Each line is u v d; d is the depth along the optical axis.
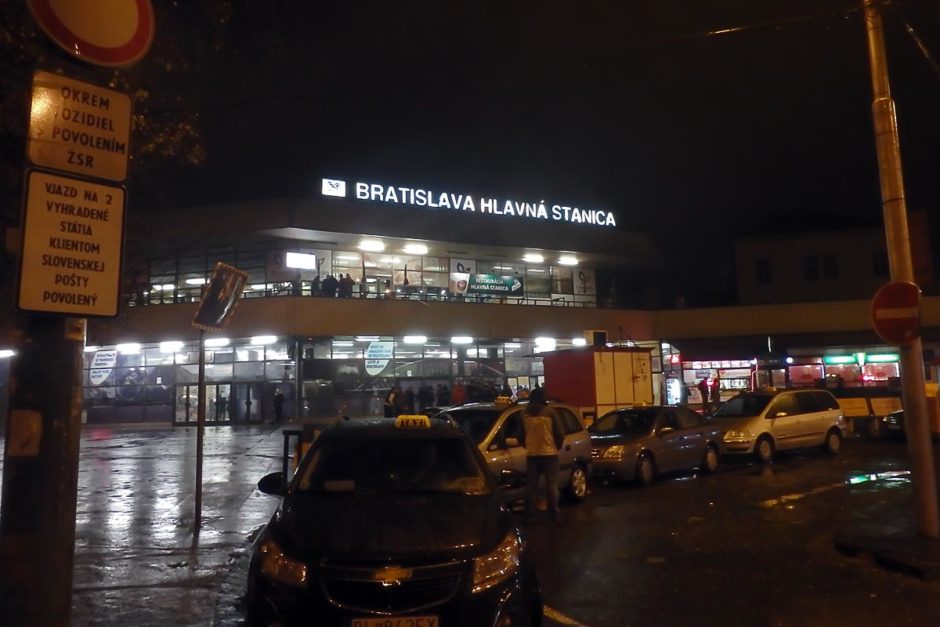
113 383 33.28
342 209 31.94
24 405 3.16
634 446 13.96
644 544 9.25
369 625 4.39
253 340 31.56
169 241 22.23
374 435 6.48
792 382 36.88
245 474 15.80
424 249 35.28
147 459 19.11
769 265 42.22
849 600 6.88
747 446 16.83
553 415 10.73
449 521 5.15
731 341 37.84
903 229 8.74
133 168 7.69
